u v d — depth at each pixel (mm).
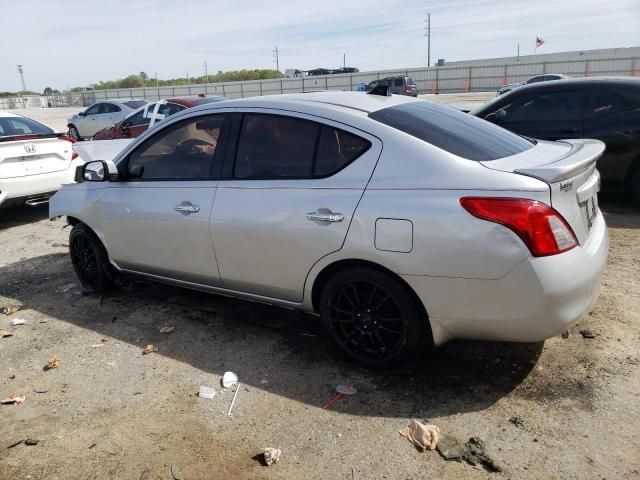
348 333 3213
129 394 3094
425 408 2793
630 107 6105
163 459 2537
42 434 2773
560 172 2557
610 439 2477
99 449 2631
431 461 2416
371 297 3039
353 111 3150
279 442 2613
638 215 6074
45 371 3408
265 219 3238
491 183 2623
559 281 2539
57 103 63594
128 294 4605
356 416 2768
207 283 3760
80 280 4762
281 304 3443
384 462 2428
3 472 2506
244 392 3043
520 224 2512
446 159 2783
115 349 3645
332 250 3002
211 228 3504
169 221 3742
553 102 6531
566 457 2383
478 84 48156
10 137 7039
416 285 2777
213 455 2547
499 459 2398
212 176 3572
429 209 2693
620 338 3336
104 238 4309
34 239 6699
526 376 3012
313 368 3254
